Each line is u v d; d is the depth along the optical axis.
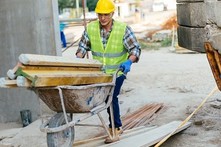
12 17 10.74
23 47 10.77
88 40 6.48
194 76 13.70
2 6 10.77
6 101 11.12
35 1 10.54
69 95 5.26
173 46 24.89
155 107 9.33
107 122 8.55
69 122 5.33
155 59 20.03
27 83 4.88
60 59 5.40
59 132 5.45
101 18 6.20
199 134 7.32
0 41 10.91
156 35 28.47
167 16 34.78
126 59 6.46
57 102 5.41
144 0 40.88
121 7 38.56
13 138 8.94
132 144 6.08
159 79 13.61
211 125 7.66
